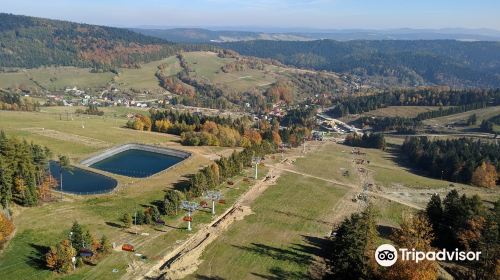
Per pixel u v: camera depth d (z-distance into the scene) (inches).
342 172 7194.9
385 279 2974.9
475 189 6633.9
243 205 5142.7
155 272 3449.8
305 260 3814.0
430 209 4338.1
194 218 4574.3
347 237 3326.8
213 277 3447.3
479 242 3540.8
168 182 5772.6
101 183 5674.2
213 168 5748.0
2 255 3496.6
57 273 3297.2
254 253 3897.6
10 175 4335.6
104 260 3543.3
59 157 6417.3
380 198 5841.5
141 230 4158.5
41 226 4055.1
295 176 6643.7
